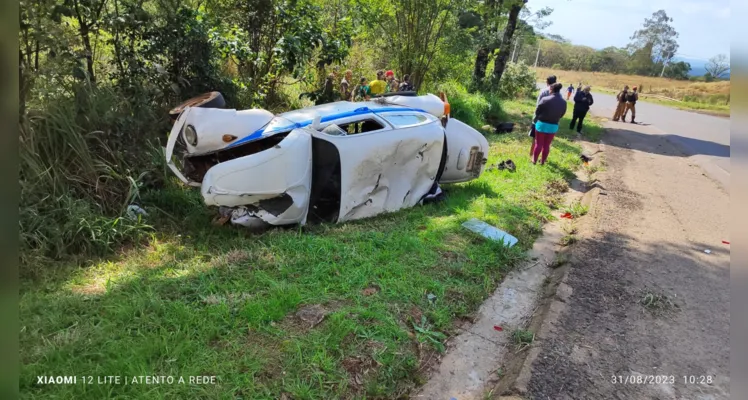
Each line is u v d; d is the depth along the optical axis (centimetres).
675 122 2020
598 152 1134
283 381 278
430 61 1308
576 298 432
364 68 1297
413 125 590
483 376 328
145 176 551
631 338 377
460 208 611
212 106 517
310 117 536
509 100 2122
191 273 394
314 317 341
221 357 291
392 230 515
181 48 656
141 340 296
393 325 342
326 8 1232
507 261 493
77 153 482
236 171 458
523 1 1411
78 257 421
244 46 761
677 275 493
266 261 418
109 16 586
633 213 687
